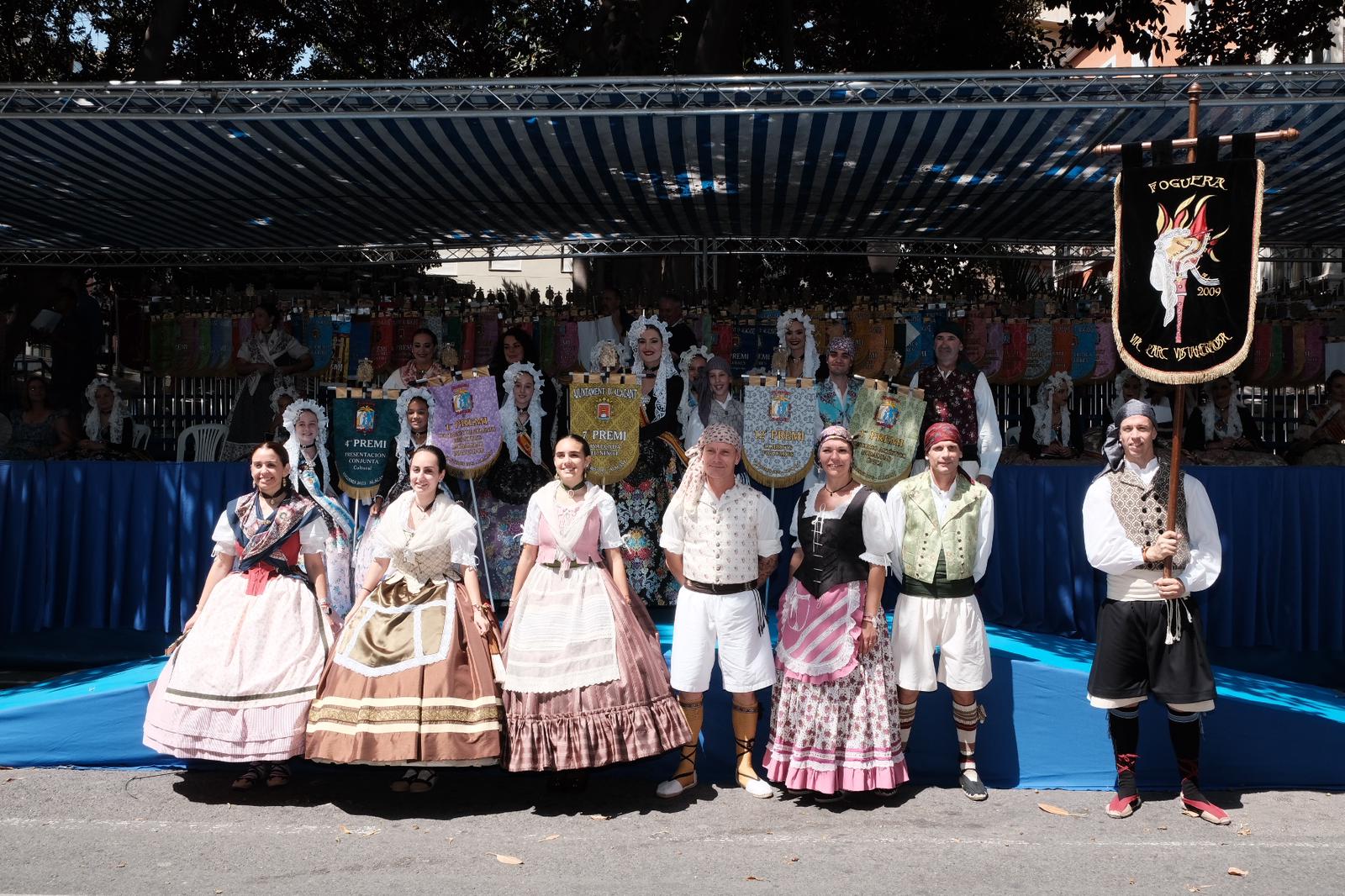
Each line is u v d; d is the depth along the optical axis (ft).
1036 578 24.07
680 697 18.63
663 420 22.34
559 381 36.01
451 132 26.89
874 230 38.81
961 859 15.44
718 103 24.67
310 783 18.83
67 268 42.42
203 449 32.63
